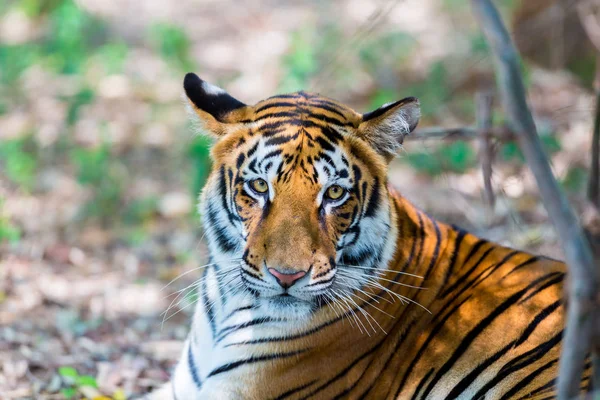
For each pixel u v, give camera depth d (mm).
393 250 7418
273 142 7062
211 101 7504
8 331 10609
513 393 7035
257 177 7098
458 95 17531
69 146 18188
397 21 25250
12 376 9469
